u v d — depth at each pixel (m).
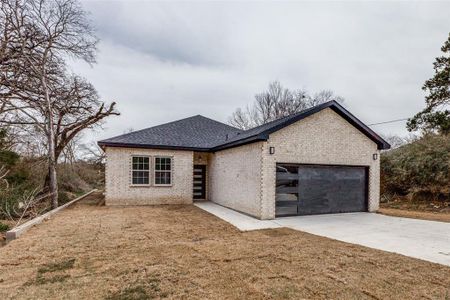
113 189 13.75
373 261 5.30
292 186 11.02
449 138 14.36
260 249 6.09
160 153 14.53
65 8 14.89
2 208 10.34
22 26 14.10
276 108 37.16
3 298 3.70
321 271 4.75
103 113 17.47
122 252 5.81
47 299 3.68
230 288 4.05
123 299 3.72
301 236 7.46
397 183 15.59
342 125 12.02
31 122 15.46
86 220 9.56
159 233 7.62
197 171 16.28
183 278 4.41
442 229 8.56
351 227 8.81
